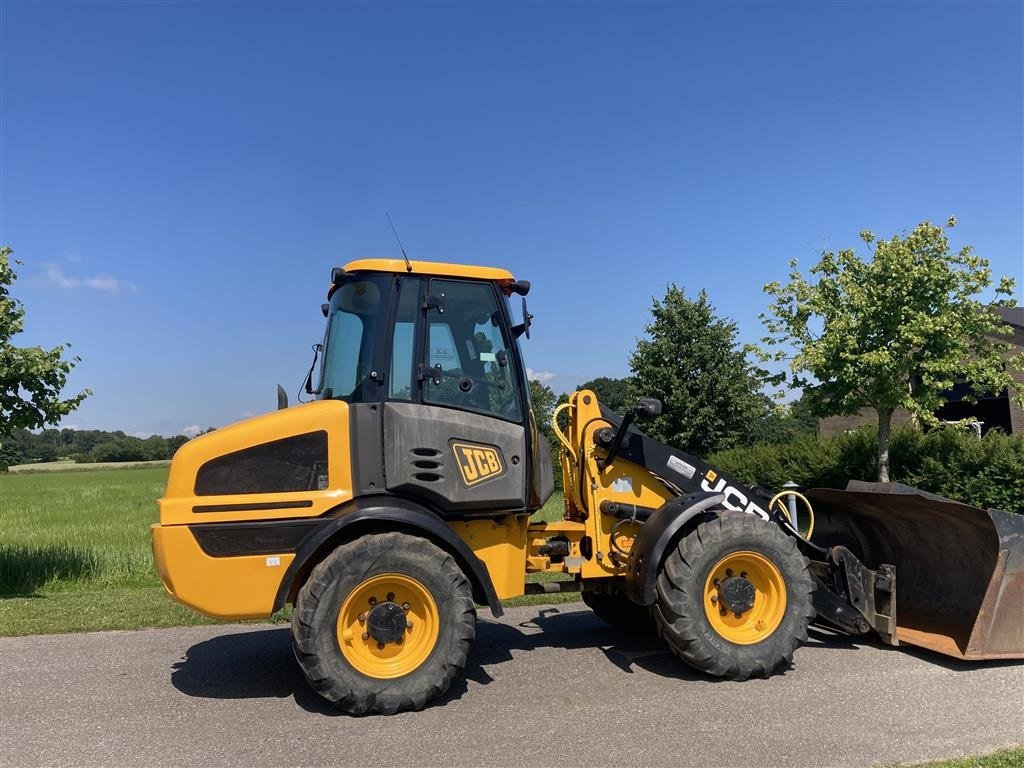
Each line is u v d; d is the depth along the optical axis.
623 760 3.88
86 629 6.84
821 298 10.86
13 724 4.48
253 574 4.66
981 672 5.21
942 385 10.28
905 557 6.26
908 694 4.79
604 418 6.00
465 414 5.12
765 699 4.75
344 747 4.10
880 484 6.16
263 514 4.70
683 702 4.72
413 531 4.93
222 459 4.73
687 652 5.09
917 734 4.15
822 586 5.66
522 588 5.41
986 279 10.02
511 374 5.36
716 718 4.43
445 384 5.13
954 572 5.89
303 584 4.86
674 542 5.37
